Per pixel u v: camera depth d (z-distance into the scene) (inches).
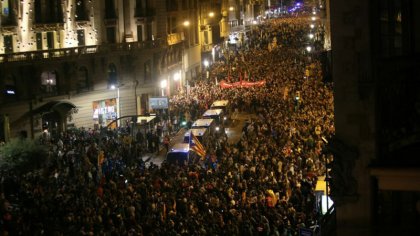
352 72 830.5
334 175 844.0
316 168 1524.4
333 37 837.2
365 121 828.0
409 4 799.7
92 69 2982.3
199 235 1070.4
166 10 3688.5
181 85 3806.6
